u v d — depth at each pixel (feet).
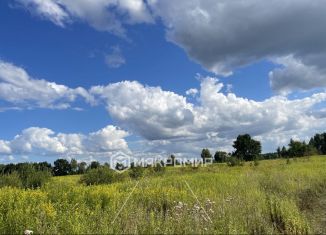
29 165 67.41
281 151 331.57
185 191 45.14
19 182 62.85
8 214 27.43
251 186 55.36
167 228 26.35
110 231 25.40
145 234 25.85
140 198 40.32
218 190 51.11
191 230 26.27
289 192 52.70
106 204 35.83
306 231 32.58
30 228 25.52
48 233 25.11
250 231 29.22
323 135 392.47
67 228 25.63
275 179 63.62
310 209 44.96
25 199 32.73
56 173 262.88
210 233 26.35
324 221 38.09
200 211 31.86
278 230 32.78
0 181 61.00
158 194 41.34
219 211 32.68
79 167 263.90
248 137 330.34
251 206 36.73
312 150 262.47
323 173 82.64
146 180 58.90
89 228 26.16
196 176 75.46
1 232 25.14
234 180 64.34
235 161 166.09
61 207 32.63
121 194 40.98
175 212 31.71
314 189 60.08
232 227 27.12
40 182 64.03
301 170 90.27
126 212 30.40
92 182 77.61
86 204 35.37
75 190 39.60
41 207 29.84
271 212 36.52
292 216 33.96
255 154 325.42
